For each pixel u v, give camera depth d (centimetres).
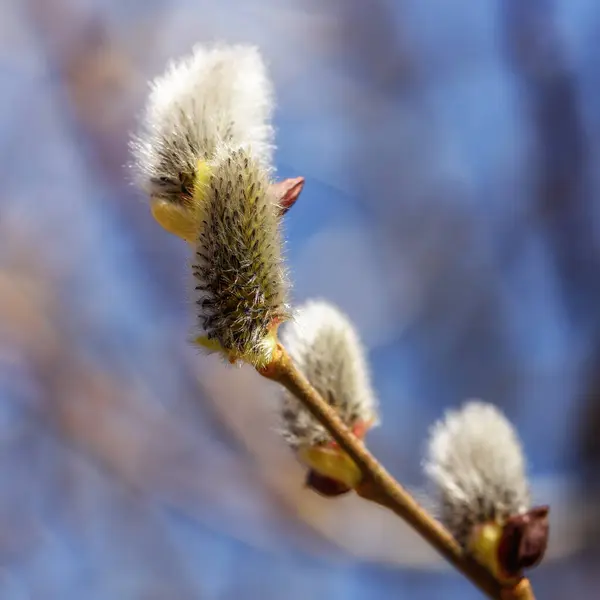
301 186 25
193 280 25
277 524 44
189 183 25
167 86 25
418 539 41
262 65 25
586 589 42
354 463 26
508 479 26
